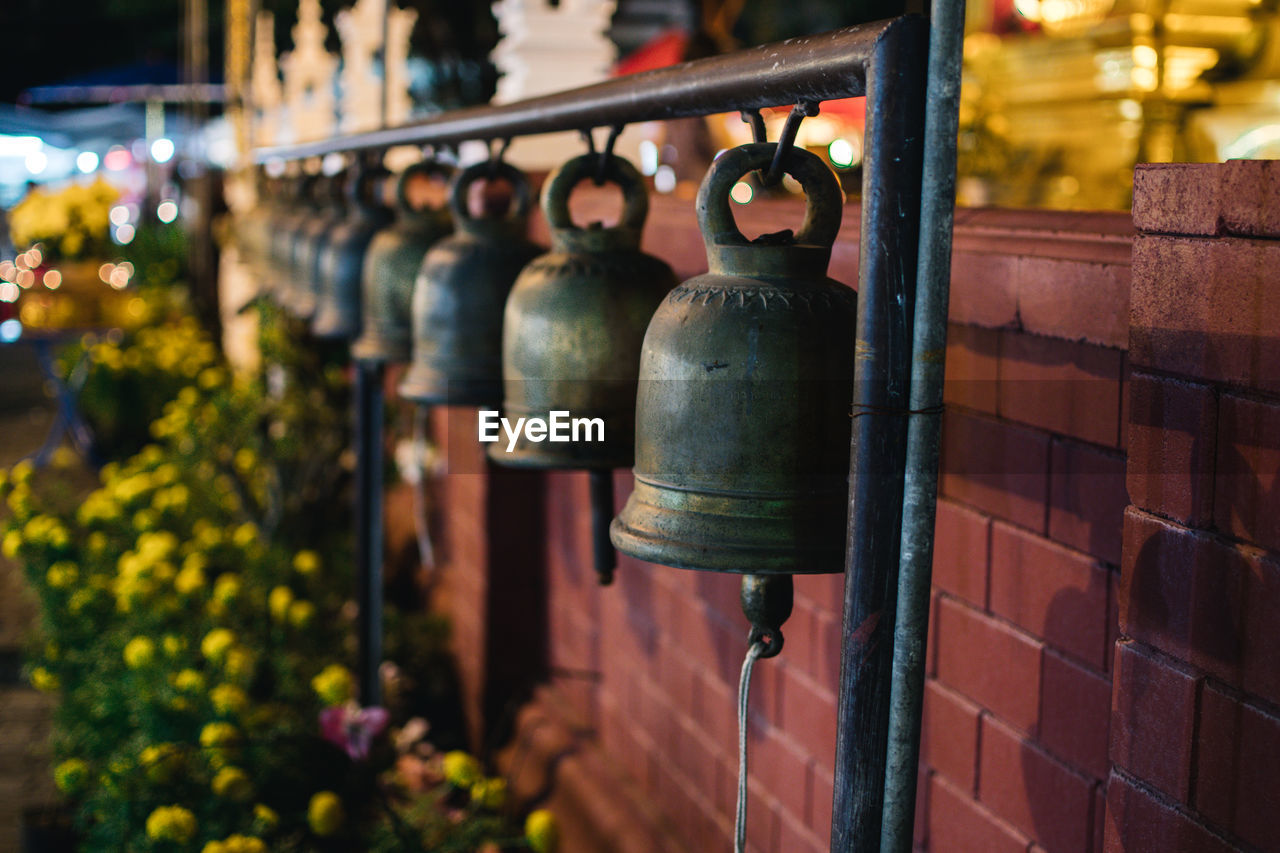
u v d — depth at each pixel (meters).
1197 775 1.00
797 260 1.04
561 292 1.36
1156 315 1.03
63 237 7.93
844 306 1.03
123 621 3.77
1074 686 1.44
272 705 3.33
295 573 3.99
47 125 18.91
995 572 1.58
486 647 3.79
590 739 3.39
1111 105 3.53
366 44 5.49
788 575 1.05
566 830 3.15
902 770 0.96
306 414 4.79
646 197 1.39
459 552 4.12
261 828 2.47
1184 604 1.01
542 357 1.37
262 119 7.91
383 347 2.03
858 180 3.38
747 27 9.34
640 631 3.04
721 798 2.58
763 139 1.08
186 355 8.30
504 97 3.86
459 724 4.08
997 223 1.57
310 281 2.67
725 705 2.55
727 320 1.02
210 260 9.90
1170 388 1.02
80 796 3.18
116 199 8.10
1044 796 1.50
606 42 3.79
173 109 18.11
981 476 1.60
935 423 0.91
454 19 7.87
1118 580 1.36
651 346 1.06
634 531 1.06
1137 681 1.06
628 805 3.02
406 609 4.80
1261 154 3.39
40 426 10.08
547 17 3.71
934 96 0.88
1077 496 1.42
